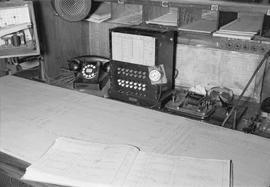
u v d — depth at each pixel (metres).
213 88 1.63
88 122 1.32
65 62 2.06
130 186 0.95
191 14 1.58
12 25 1.73
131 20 1.73
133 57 1.53
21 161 1.07
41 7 1.91
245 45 1.55
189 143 1.17
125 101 1.61
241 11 1.32
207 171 1.01
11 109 1.42
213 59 1.66
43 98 1.54
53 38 1.99
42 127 1.28
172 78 1.70
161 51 1.50
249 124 1.37
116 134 1.23
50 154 1.10
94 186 0.95
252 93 1.61
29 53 1.82
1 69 2.00
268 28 1.43
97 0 1.66
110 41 1.56
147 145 1.15
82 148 1.13
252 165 1.04
